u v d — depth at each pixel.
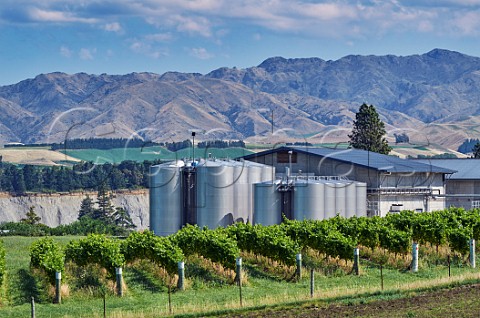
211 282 52.03
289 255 55.31
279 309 42.94
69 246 53.53
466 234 62.09
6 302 46.09
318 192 80.69
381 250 63.47
